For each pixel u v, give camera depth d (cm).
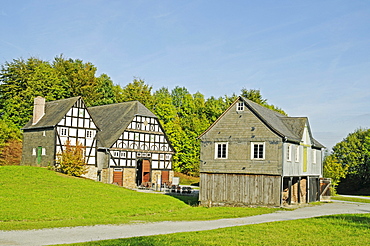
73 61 8238
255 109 3650
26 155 5200
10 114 6103
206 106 8806
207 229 2116
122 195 3612
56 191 3394
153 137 5597
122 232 1981
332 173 5731
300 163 3928
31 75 6412
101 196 3412
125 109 5684
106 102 7612
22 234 1855
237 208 3416
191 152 7331
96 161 5062
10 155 5425
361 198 5312
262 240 1816
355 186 7119
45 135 4862
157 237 1795
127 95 8219
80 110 4956
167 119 7275
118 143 5181
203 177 3769
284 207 3462
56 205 2867
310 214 2983
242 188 3609
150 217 2683
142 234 1927
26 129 5222
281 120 4131
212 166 3750
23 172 4019
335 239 1909
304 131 4028
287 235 1967
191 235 1881
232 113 3759
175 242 1692
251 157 3609
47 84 6562
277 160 3494
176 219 2572
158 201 3547
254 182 3572
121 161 5200
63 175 4281
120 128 5325
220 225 2291
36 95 6278
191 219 2583
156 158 5606
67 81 7319
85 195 3369
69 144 4578
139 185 5753
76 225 2188
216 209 3341
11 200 2911
